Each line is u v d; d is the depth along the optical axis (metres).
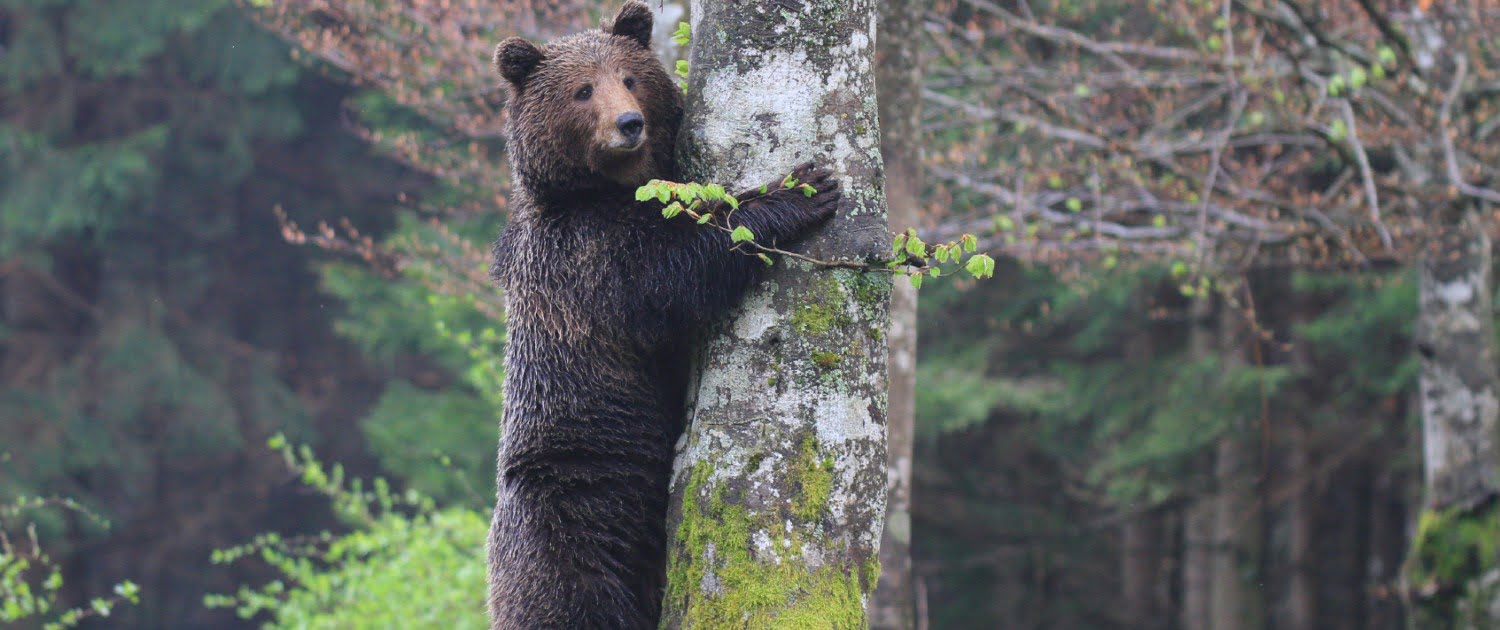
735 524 5.73
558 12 13.48
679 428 6.95
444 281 13.89
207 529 33.09
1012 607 30.80
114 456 30.80
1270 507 25.72
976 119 13.78
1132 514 25.27
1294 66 11.88
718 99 6.07
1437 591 13.09
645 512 6.89
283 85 31.33
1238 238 13.61
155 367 31.61
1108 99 14.28
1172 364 22.84
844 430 5.80
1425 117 12.49
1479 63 13.95
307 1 13.49
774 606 5.60
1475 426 13.00
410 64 13.15
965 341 24.22
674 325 6.49
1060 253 14.52
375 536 13.73
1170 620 28.72
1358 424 23.58
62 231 31.59
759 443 5.79
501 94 13.38
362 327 24.47
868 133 6.02
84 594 31.70
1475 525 12.97
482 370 14.15
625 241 6.55
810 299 5.85
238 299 34.56
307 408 33.75
